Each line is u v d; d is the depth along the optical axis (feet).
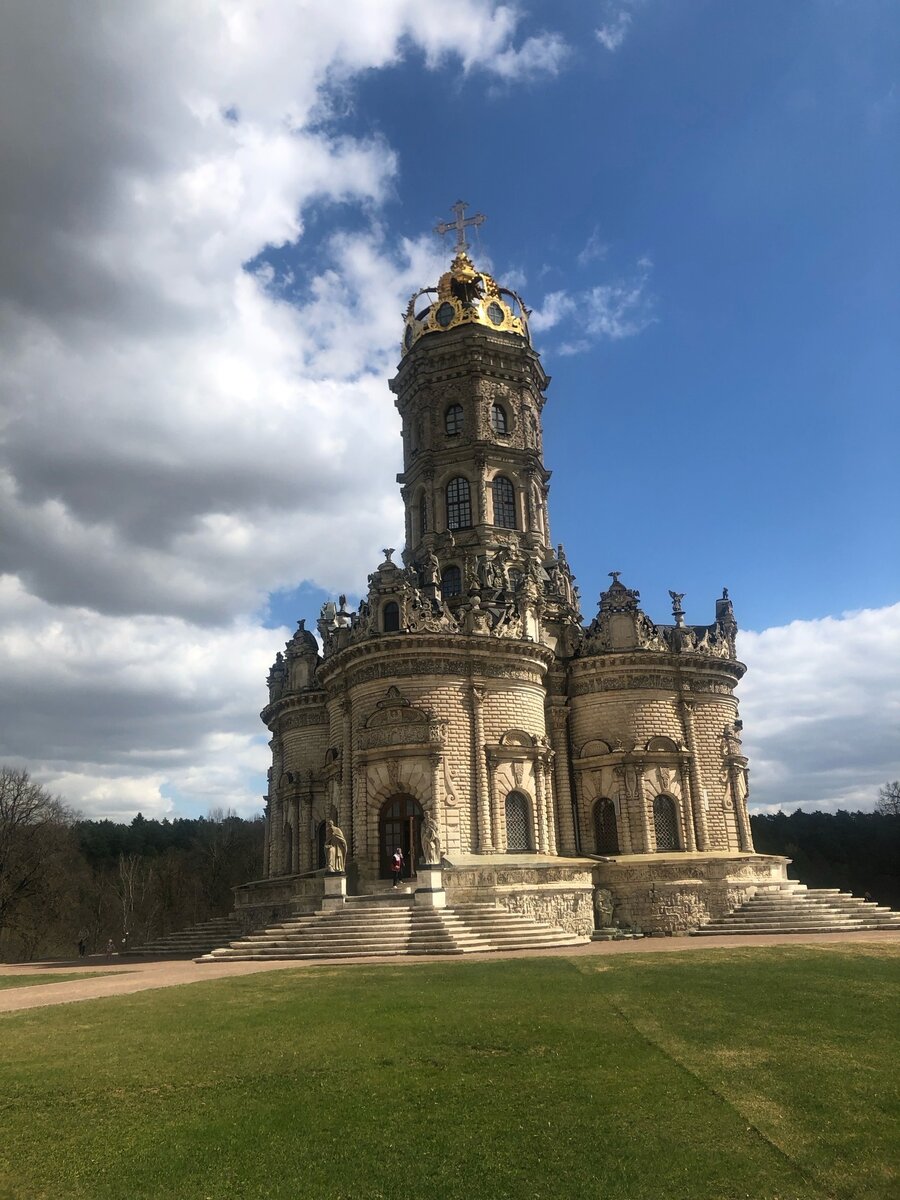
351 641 195.62
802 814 534.37
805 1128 45.70
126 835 559.38
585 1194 38.91
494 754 184.65
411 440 248.52
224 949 142.61
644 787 200.64
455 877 158.40
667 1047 62.23
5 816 290.76
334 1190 40.14
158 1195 40.14
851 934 156.97
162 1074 59.21
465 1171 41.63
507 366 243.81
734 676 218.38
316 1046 65.31
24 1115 51.67
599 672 209.46
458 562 226.17
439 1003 81.20
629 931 175.32
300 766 233.55
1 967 176.14
